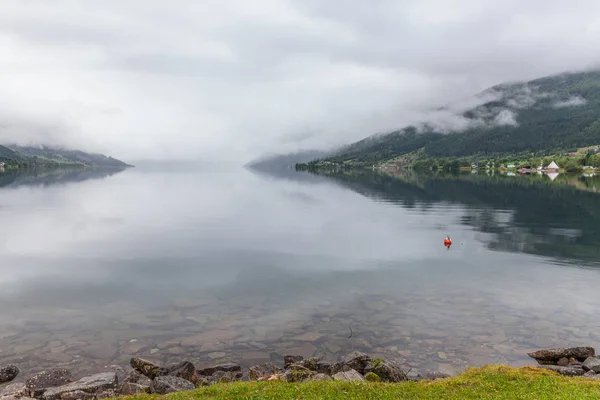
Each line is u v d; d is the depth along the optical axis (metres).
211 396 15.27
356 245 52.03
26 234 59.19
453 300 30.28
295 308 28.67
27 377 19.14
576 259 43.06
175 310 28.28
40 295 31.53
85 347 22.39
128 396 15.70
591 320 26.27
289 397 14.98
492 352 22.00
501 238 55.53
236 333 24.45
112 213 84.62
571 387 15.93
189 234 60.56
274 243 53.62
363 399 14.94
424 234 59.59
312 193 139.50
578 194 115.81
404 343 23.08
